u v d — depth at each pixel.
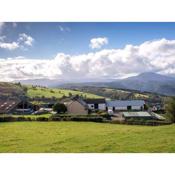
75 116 40.66
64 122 39.31
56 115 41.34
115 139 27.08
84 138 28.09
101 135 29.12
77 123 38.66
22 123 38.12
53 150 24.41
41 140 27.83
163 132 28.88
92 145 25.47
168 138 26.50
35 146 25.59
